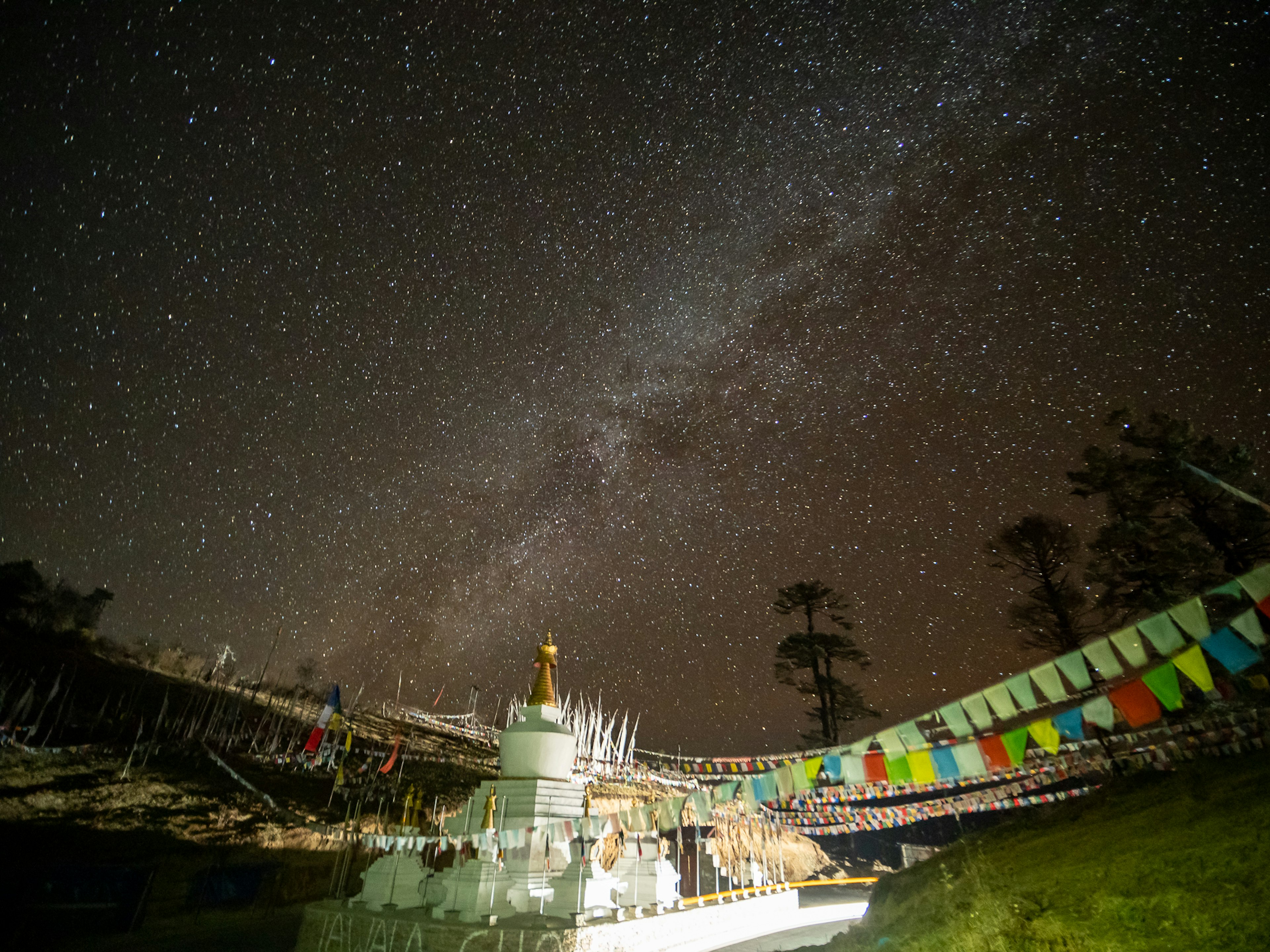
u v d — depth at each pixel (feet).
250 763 105.40
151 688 124.98
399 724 159.12
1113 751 45.42
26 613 124.88
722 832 90.17
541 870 60.70
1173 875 26.68
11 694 99.55
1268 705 40.78
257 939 63.36
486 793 67.46
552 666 76.69
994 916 29.73
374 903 58.80
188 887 70.44
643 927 57.57
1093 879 29.71
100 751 92.79
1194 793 34.73
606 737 110.93
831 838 135.95
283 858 82.58
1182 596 58.49
